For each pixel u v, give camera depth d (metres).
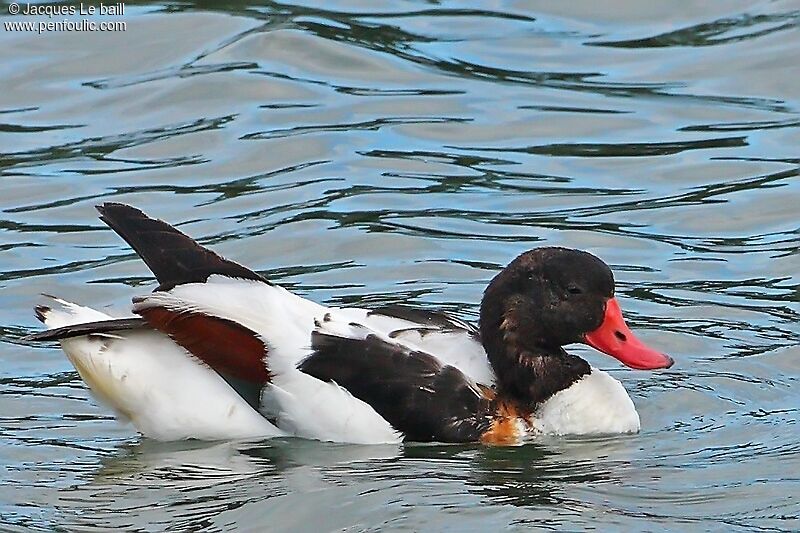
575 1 20.66
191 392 11.53
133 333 11.72
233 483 10.63
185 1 20.36
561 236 15.46
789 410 12.07
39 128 17.80
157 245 12.23
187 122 17.88
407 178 16.72
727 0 20.67
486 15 20.53
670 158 17.14
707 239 15.43
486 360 11.79
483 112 18.19
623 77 18.97
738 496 10.20
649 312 13.95
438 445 11.31
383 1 20.67
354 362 11.40
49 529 9.89
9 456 11.27
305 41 19.47
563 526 9.62
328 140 17.52
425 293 14.27
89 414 12.15
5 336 13.51
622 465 10.91
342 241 15.33
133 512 10.16
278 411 11.43
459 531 9.60
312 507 10.08
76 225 15.75
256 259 15.04
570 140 17.61
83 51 19.22
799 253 15.06
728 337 13.48
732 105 18.30
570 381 11.66
